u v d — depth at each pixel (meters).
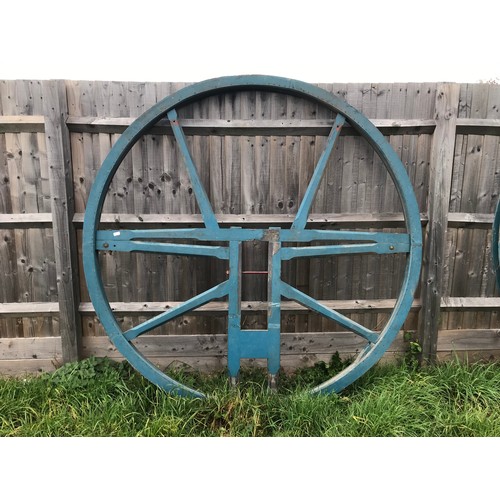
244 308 3.35
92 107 3.10
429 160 3.25
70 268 3.23
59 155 3.09
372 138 2.90
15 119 3.06
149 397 3.04
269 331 2.94
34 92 3.06
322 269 3.38
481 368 3.40
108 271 3.32
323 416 2.73
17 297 3.33
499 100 3.20
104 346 3.42
